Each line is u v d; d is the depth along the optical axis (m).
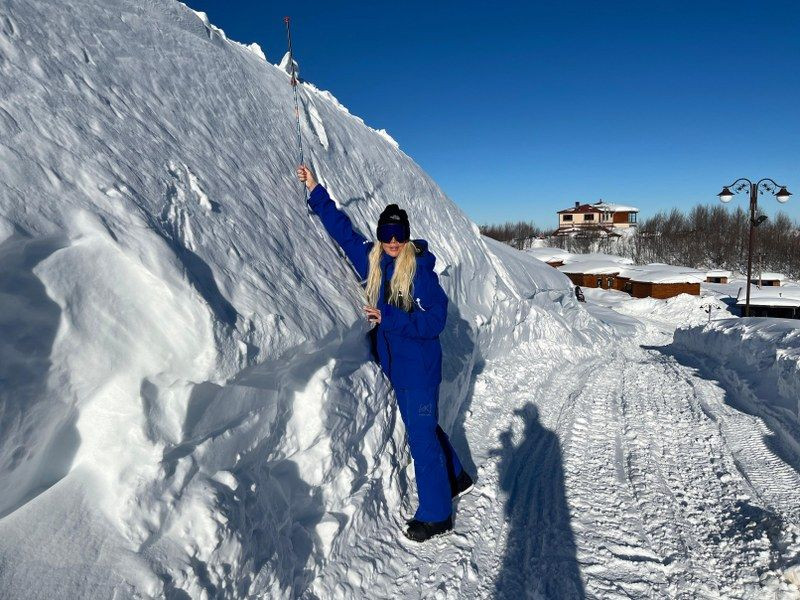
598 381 7.77
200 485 1.68
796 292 27.48
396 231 2.46
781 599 2.46
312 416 2.20
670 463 4.32
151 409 1.53
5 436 1.28
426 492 2.73
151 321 1.51
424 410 2.65
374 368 2.68
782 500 3.55
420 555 2.65
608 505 3.48
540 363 8.33
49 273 1.38
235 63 3.83
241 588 1.76
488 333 6.63
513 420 5.07
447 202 7.67
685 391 7.19
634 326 19.44
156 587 1.48
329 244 3.01
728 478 3.94
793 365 5.85
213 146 2.69
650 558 2.86
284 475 2.15
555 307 11.83
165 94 2.66
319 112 4.86
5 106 1.63
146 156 2.04
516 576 2.66
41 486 1.46
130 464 1.52
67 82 2.02
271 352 1.78
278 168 3.21
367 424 2.59
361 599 2.28
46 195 1.47
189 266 1.73
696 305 27.08
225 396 1.73
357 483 2.52
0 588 1.26
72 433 1.51
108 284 1.49
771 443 4.82
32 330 1.34
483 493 3.38
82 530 1.44
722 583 2.63
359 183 4.61
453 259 5.83
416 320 2.51
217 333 1.58
